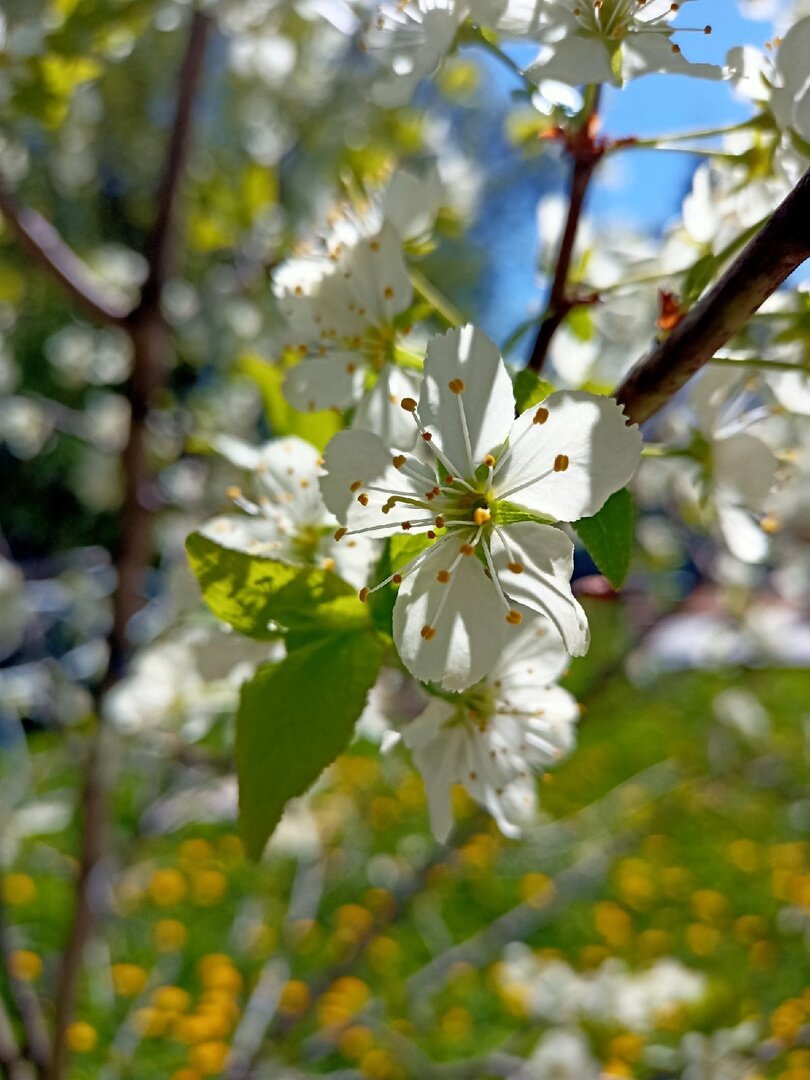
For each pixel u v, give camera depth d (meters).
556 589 0.07
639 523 0.25
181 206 0.18
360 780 0.46
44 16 0.16
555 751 0.09
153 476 0.20
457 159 0.25
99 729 0.17
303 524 0.10
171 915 0.41
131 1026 0.31
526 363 0.09
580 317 0.10
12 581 0.21
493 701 0.09
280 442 0.10
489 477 0.07
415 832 0.46
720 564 0.24
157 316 0.17
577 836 0.35
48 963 0.33
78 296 0.17
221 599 0.08
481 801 0.09
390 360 0.09
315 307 0.09
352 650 0.08
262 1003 0.25
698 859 0.49
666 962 0.24
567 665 0.09
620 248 0.11
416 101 0.26
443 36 0.08
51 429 0.31
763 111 0.09
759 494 0.10
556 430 0.07
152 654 0.15
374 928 0.22
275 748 0.07
